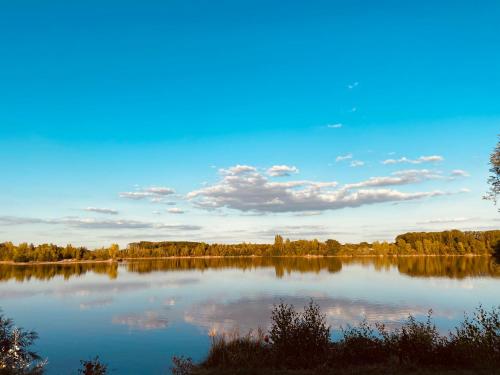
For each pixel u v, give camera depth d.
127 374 21.28
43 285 72.62
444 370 15.04
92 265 163.62
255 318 35.69
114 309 43.28
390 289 56.06
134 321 35.94
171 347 26.47
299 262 165.88
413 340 17.09
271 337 17.95
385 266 120.56
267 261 182.00
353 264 139.50
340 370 15.69
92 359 24.16
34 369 17.39
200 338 28.66
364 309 38.44
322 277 80.75
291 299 46.66
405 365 15.68
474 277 74.31
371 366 15.98
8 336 16.70
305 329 17.61
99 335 30.69
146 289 62.97
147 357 24.36
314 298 47.19
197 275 94.12
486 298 45.22
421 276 77.88
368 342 17.83
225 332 29.95
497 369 14.54
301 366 16.48
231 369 17.08
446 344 16.94
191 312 39.72
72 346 27.38
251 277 84.12
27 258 178.75
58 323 35.88
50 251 184.75
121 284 72.94
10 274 104.81
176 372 18.89
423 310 37.56
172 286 67.06
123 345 27.41
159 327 33.03
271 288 60.03
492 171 25.58
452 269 98.12
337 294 50.84
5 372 15.45
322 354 16.97
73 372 21.73
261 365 16.84
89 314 40.47
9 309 44.56
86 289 64.75
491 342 15.96
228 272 103.19
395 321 32.25
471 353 15.78
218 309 41.09
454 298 45.62
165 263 180.25
